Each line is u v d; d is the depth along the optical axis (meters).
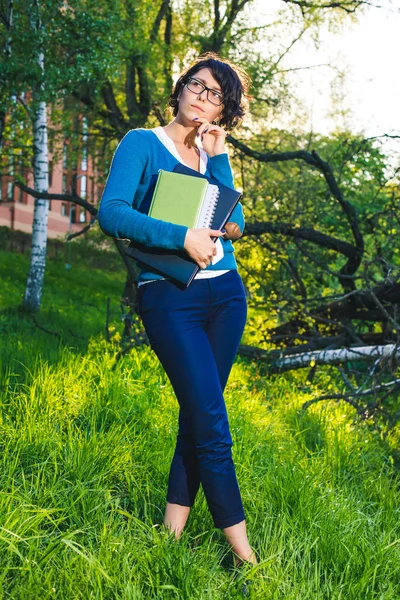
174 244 2.60
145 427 4.30
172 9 17.23
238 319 2.81
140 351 6.80
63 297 21.38
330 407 6.52
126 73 16.48
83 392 4.58
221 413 2.70
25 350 5.93
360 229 10.55
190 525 3.04
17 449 3.42
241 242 10.27
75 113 17.39
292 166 12.73
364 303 9.20
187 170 2.79
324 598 2.64
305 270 10.75
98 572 2.37
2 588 2.25
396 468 4.83
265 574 2.62
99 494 3.07
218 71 2.85
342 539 3.02
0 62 11.94
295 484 3.52
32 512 2.78
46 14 12.38
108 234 2.68
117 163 2.75
